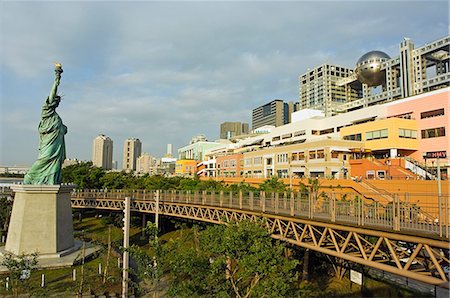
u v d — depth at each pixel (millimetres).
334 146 54125
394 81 98250
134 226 47500
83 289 23062
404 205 16016
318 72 147750
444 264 14688
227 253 16125
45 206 30281
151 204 42000
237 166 81625
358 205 17203
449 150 46844
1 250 31516
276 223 22750
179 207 37062
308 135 69938
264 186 41188
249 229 16484
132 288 23750
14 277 21312
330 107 130500
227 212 28984
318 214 20359
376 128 53625
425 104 50781
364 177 47281
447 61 91938
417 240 13656
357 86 136250
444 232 13688
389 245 15172
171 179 63156
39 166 31703
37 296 21219
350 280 25953
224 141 140750
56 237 30266
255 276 16219
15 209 30984
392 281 25828
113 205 47188
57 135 32625
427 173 43344
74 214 57000
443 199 18500
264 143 86625
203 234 18594
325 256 28766
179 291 16219
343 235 19500
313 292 24703
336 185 44344
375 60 101688
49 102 32094
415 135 51938
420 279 13438
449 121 47094
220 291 15828
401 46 94875
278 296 14609
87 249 32469
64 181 63250
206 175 98188
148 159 196000
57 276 25438
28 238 29328
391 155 51000
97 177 62812
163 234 43219
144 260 18328
